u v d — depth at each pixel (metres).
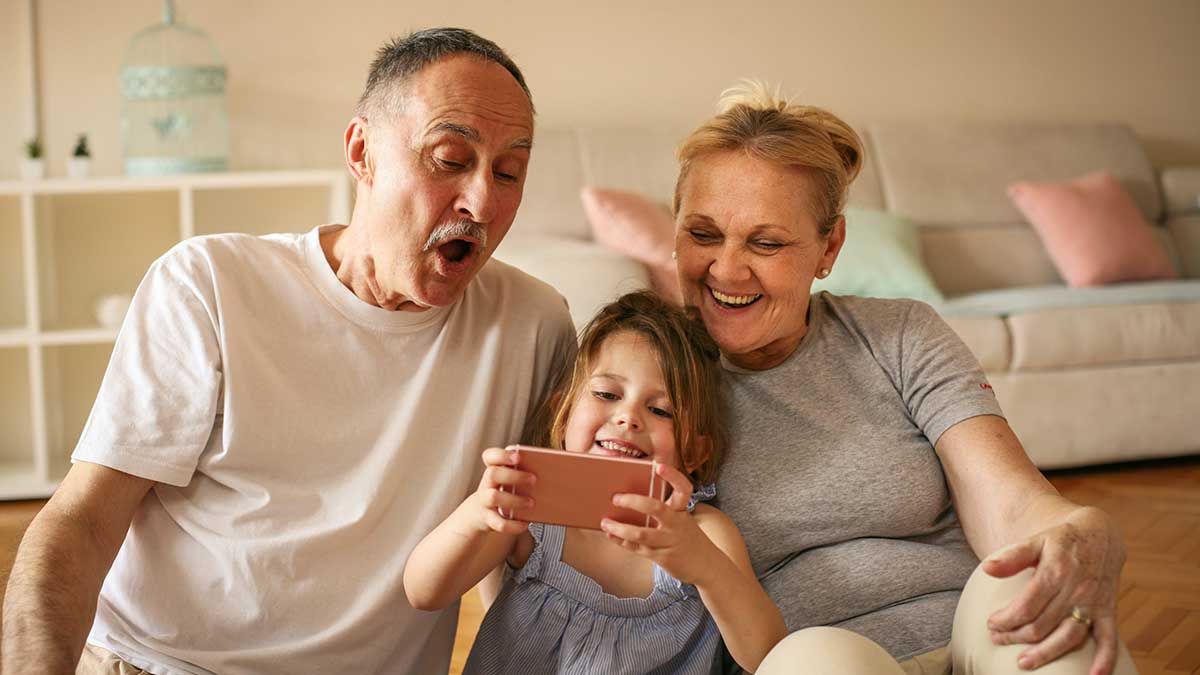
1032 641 1.20
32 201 3.94
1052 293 4.32
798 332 1.54
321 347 1.48
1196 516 3.54
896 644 1.40
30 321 3.95
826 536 1.47
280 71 4.52
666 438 1.47
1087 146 5.04
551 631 1.45
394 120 1.41
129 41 4.39
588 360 1.51
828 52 5.05
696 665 1.43
